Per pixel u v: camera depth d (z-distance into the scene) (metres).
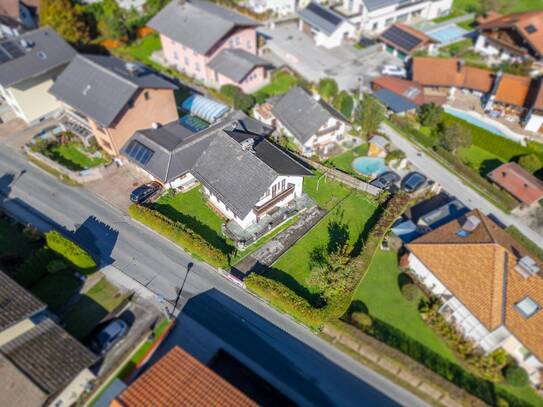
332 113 62.75
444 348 40.41
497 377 38.22
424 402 36.81
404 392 37.41
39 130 64.06
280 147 61.53
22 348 34.19
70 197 53.94
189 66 78.25
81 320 40.66
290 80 78.62
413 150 65.12
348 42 91.69
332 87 71.19
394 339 40.75
